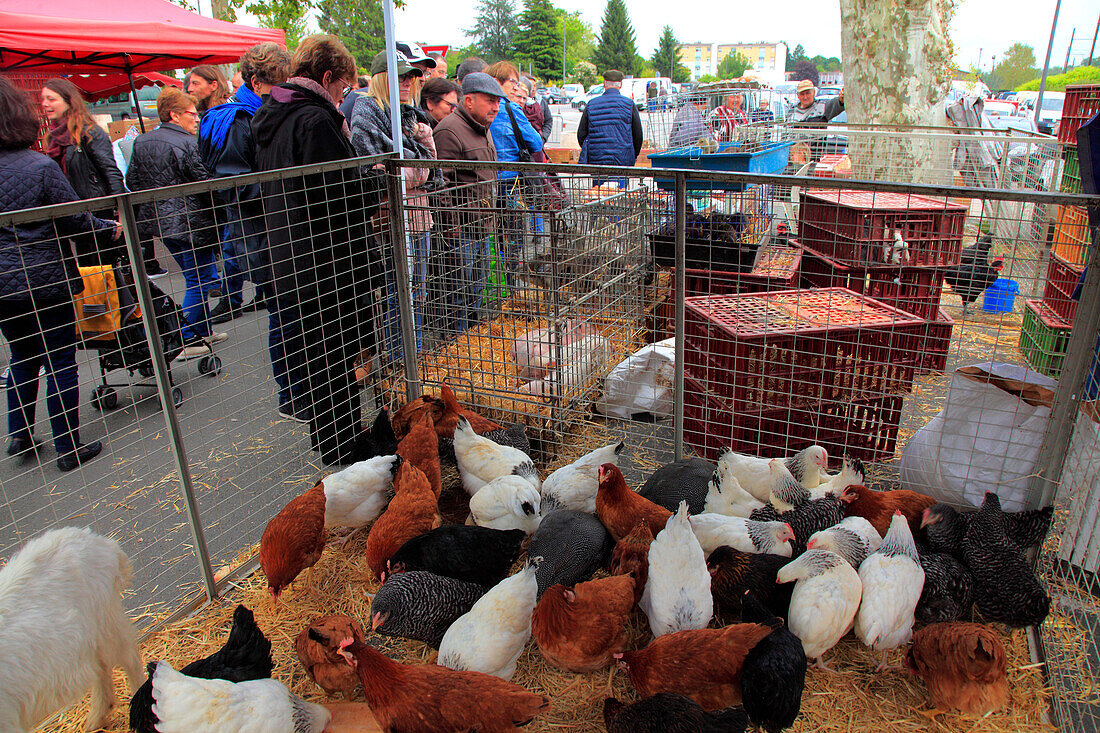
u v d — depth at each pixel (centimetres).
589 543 330
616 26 6756
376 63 585
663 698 235
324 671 269
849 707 266
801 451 393
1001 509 324
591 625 271
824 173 853
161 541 374
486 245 477
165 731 215
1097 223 280
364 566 358
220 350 654
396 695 238
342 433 462
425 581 295
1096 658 284
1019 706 264
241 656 256
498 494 358
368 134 530
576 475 376
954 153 875
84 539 252
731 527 324
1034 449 346
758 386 410
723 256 559
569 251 433
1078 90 538
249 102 503
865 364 400
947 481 366
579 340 468
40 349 421
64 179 402
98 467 449
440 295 489
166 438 489
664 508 353
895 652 293
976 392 358
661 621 280
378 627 281
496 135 711
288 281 429
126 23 714
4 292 390
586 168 382
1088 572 319
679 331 392
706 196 581
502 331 469
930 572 291
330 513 355
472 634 269
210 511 402
